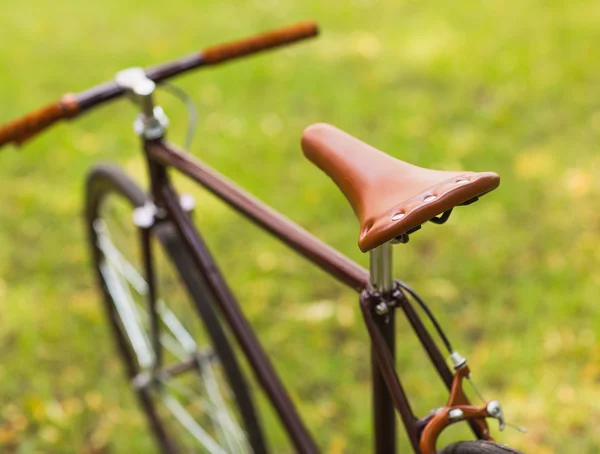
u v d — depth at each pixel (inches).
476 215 118.8
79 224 126.3
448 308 103.4
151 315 78.0
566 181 125.3
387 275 46.3
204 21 203.9
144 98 64.3
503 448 41.9
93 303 109.9
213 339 72.9
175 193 69.4
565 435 85.3
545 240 112.8
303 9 207.0
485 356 95.0
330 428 89.7
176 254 73.1
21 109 162.2
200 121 154.1
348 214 122.1
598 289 102.1
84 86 171.6
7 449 90.4
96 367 100.3
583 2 194.1
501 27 184.4
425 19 194.2
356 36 187.6
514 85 156.3
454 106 151.1
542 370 92.4
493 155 133.7
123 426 92.3
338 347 99.7
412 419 46.4
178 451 87.2
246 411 73.7
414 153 136.1
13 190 134.6
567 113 144.9
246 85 166.1
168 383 93.4
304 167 135.7
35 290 112.4
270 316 104.7
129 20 207.6
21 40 197.2
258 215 57.9
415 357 96.3
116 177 80.0
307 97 159.8
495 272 107.5
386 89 160.6
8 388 97.0
